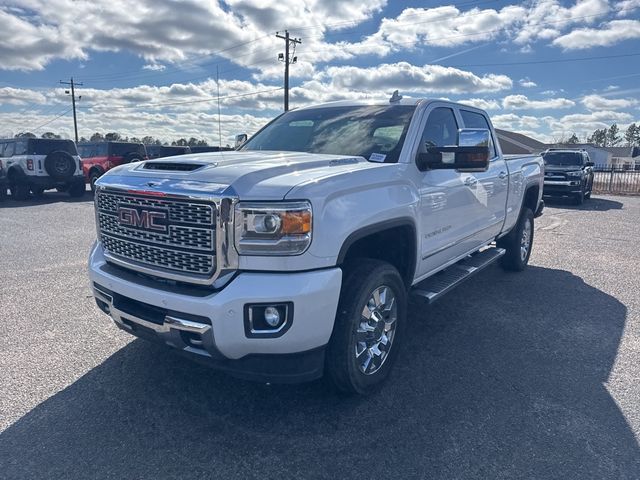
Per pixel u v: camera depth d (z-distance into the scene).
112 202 3.31
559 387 3.53
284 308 2.72
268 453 2.75
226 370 2.86
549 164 17.92
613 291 5.97
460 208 4.50
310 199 2.76
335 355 3.06
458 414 3.16
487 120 5.55
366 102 4.62
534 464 2.67
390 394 3.41
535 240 9.56
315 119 4.64
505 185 5.72
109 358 3.88
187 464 2.64
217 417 3.10
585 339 4.43
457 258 4.86
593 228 11.24
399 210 3.43
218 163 3.12
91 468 2.59
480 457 2.73
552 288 6.07
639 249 8.65
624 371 3.79
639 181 25.36
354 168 3.27
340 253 2.91
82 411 3.12
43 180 16.48
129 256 3.24
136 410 3.15
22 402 3.22
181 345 2.88
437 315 5.04
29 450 2.73
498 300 5.56
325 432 2.95
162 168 3.27
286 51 31.41
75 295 5.51
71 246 8.39
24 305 5.14
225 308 2.66
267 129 4.96
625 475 2.59
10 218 12.04
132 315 3.07
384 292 3.40
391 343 3.54
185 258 2.88
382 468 2.63
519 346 4.26
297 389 3.46
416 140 3.92
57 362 3.80
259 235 2.71
